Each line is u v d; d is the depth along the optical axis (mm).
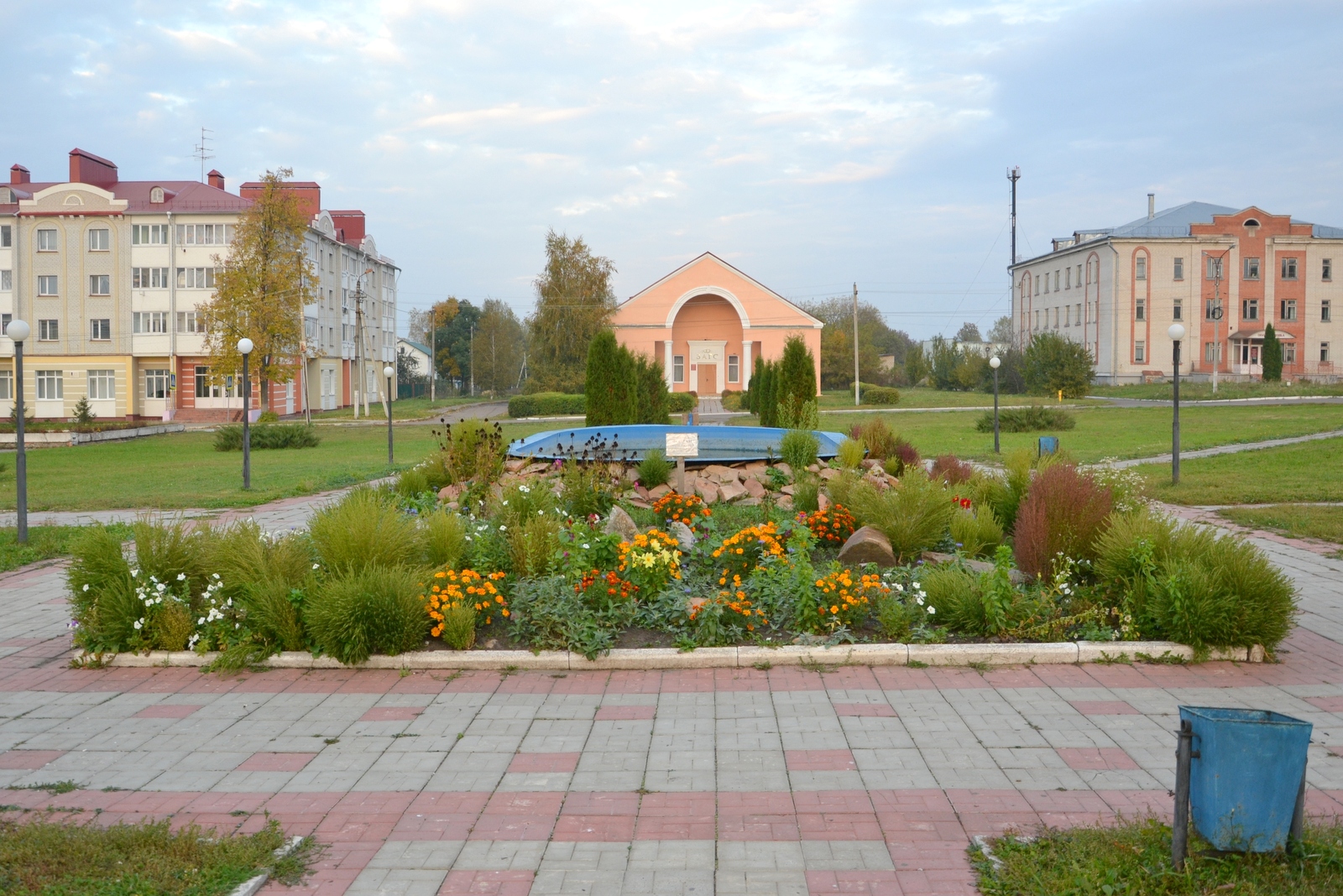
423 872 3859
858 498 9938
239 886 3691
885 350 114312
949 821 4238
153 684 6508
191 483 20594
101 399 51781
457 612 6855
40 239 51438
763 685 6242
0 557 11219
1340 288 63062
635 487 12969
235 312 42625
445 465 14453
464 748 5227
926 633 6875
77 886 3637
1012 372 65500
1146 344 62531
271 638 6977
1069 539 8055
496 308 102062
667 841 4090
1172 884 3492
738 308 60250
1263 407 42094
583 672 6609
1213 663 6605
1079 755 4984
